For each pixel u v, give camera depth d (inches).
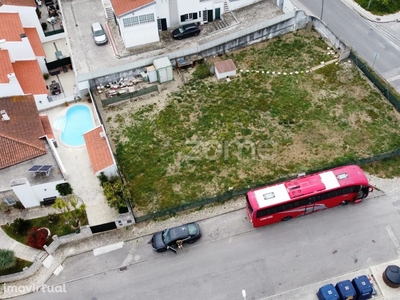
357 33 2095.2
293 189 1395.2
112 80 1927.9
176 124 1777.8
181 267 1389.0
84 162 1679.4
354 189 1419.8
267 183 1546.5
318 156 1626.5
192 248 1430.9
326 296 1230.9
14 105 1720.0
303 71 1951.3
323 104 1807.3
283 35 2133.4
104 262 1416.1
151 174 1621.6
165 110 1834.4
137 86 1930.4
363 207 1489.9
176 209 1496.1
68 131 1792.6
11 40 1857.8
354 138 1675.7
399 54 1979.6
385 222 1448.1
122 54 2026.3
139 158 1674.5
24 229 1481.3
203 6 2087.8
